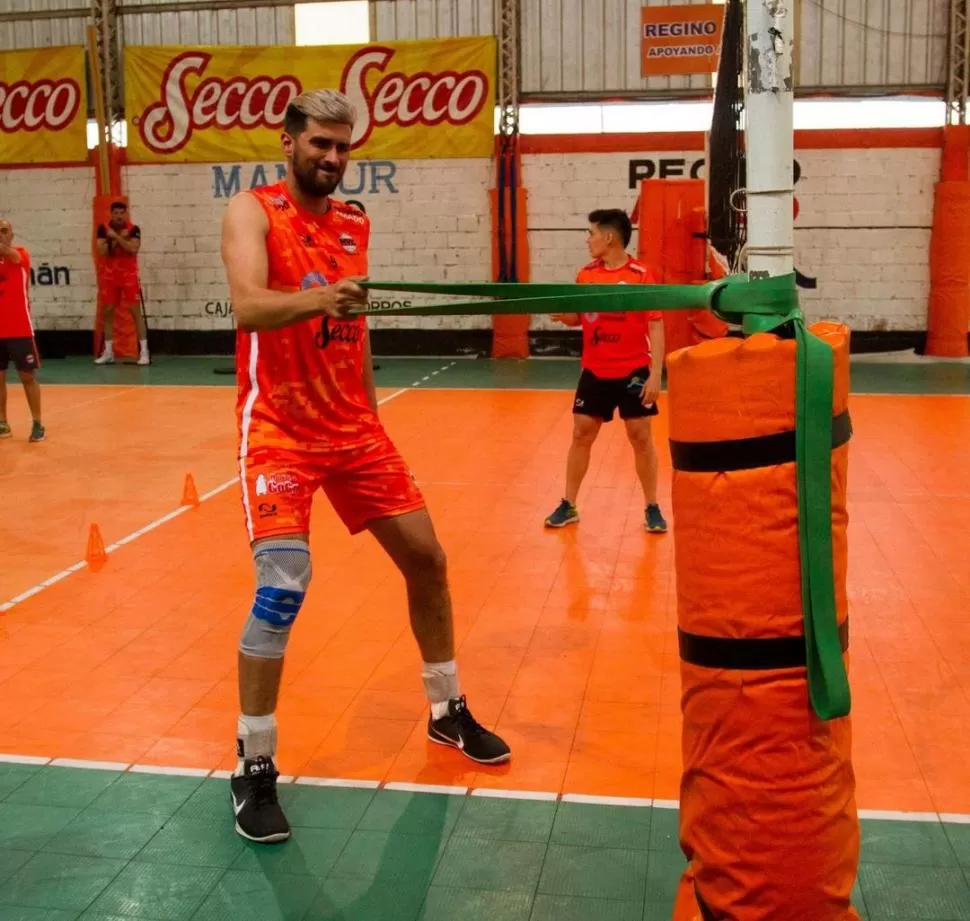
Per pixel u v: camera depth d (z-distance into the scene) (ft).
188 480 23.76
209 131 49.93
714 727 7.52
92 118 51.03
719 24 46.47
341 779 11.57
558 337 49.80
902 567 18.66
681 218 38.34
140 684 14.15
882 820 10.57
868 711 13.12
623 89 47.80
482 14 48.08
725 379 7.20
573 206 48.42
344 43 48.93
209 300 51.31
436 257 49.75
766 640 7.32
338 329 10.71
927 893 9.39
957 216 45.62
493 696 13.71
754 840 7.43
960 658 14.70
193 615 16.76
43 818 10.80
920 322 47.44
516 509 23.04
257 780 10.51
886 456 27.55
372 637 15.78
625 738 12.48
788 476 7.21
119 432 32.27
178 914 9.26
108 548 20.39
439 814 10.83
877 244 47.11
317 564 19.21
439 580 11.78
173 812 10.91
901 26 46.09
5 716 13.19
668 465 26.89
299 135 10.24
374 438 11.25
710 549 7.38
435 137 48.65
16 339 30.27
